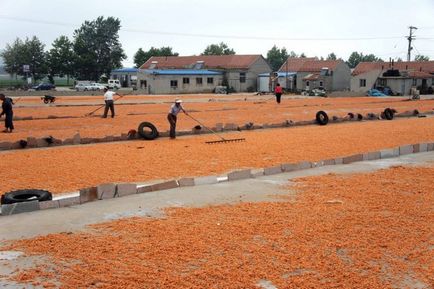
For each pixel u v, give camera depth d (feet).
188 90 219.61
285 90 217.77
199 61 245.45
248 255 21.49
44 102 127.65
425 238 23.95
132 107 116.06
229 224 26.07
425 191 34.14
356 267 20.33
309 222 26.43
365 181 37.58
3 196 30.37
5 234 24.93
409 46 261.03
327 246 22.67
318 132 69.67
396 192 33.81
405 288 18.35
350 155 47.19
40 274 19.63
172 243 23.07
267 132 69.82
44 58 262.06
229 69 233.35
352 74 224.94
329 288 18.28
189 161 45.29
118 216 28.14
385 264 20.67
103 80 286.46
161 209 29.58
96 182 36.29
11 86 220.64
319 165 44.01
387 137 63.82
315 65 237.45
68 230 25.53
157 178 38.19
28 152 50.57
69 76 280.72
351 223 26.32
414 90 168.55
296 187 35.53
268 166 43.34
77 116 90.84
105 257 21.34
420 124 82.33
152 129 61.87
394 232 24.84
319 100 154.20
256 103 133.90
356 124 82.89
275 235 24.18
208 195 33.12
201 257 21.27
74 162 44.29
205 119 88.02
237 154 49.32
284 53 385.09
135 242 23.30
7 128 68.69
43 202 29.73
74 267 20.27
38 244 23.11
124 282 18.79
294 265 20.40
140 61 307.58
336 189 34.76
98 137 60.54
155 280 18.95
